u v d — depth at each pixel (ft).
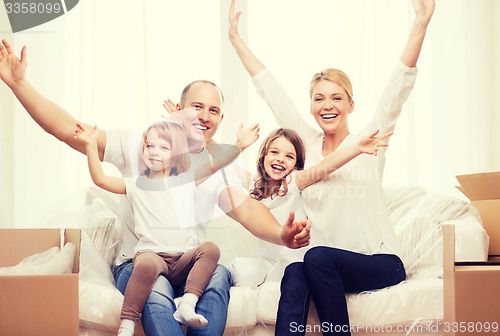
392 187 8.79
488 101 9.52
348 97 8.55
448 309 6.73
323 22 9.19
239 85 9.02
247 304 7.14
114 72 9.03
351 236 7.98
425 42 9.39
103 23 9.07
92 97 9.00
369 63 9.17
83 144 8.62
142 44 9.05
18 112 9.08
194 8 9.11
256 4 9.16
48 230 7.27
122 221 7.87
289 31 9.17
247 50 8.92
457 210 8.21
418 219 8.23
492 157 9.53
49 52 9.02
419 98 9.34
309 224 7.29
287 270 7.18
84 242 7.61
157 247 7.39
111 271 7.80
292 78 9.13
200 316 6.70
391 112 8.52
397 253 7.80
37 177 9.04
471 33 9.53
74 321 6.49
